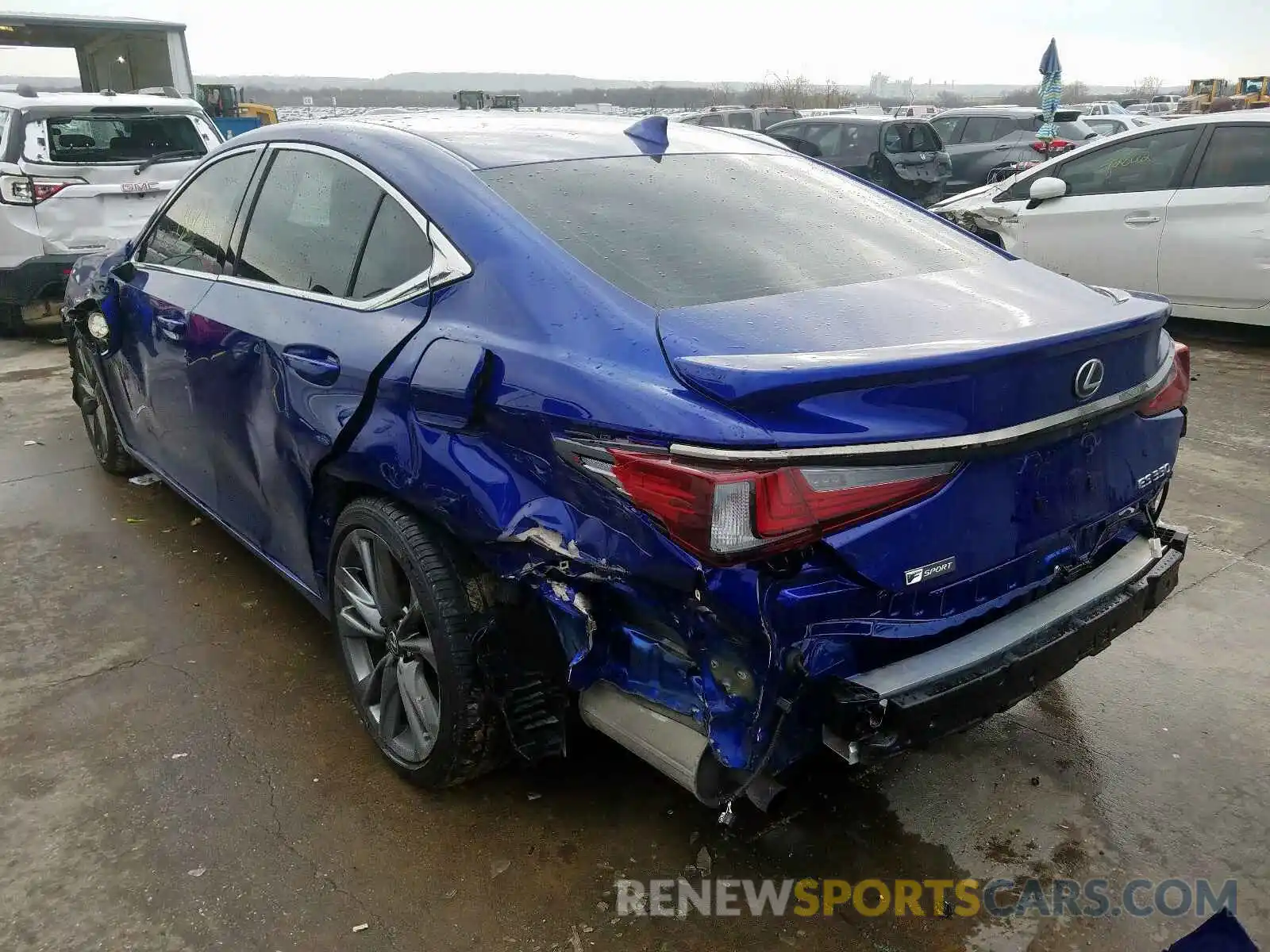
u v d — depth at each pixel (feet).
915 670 6.33
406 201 8.25
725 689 6.09
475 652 7.47
